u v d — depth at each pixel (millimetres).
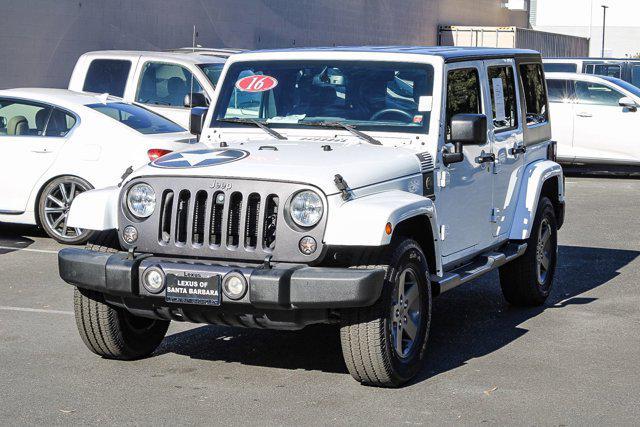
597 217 15242
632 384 6887
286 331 8281
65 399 6434
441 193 7516
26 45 19531
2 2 18984
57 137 11984
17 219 12094
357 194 6434
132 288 6469
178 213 6543
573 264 11539
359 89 7676
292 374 7062
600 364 7391
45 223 12023
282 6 28141
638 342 8047
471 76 8188
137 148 11750
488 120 8453
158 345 7543
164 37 23250
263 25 27281
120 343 7156
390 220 6227
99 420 6035
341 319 6480
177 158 6867
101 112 12117
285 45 28500
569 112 20766
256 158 6727
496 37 38438
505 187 8867
